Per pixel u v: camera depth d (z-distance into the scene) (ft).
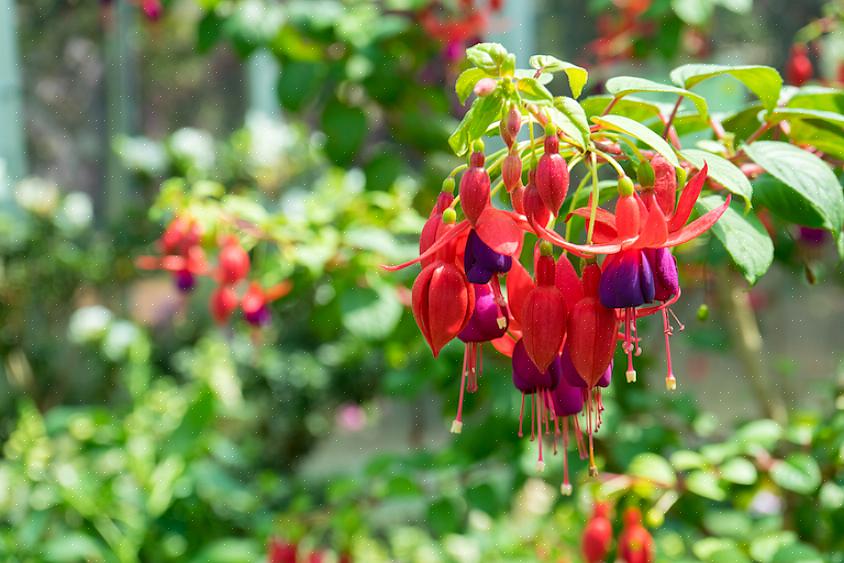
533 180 2.89
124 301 11.28
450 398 5.90
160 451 7.49
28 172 11.99
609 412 5.29
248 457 9.55
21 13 11.88
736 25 11.12
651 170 2.95
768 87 3.44
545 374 2.96
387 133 8.10
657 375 9.25
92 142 12.46
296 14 6.22
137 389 8.82
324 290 6.23
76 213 10.76
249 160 9.72
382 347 6.04
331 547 7.00
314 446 10.82
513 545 5.99
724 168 3.18
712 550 4.45
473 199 2.88
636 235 2.89
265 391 10.44
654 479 4.65
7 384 10.37
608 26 8.06
